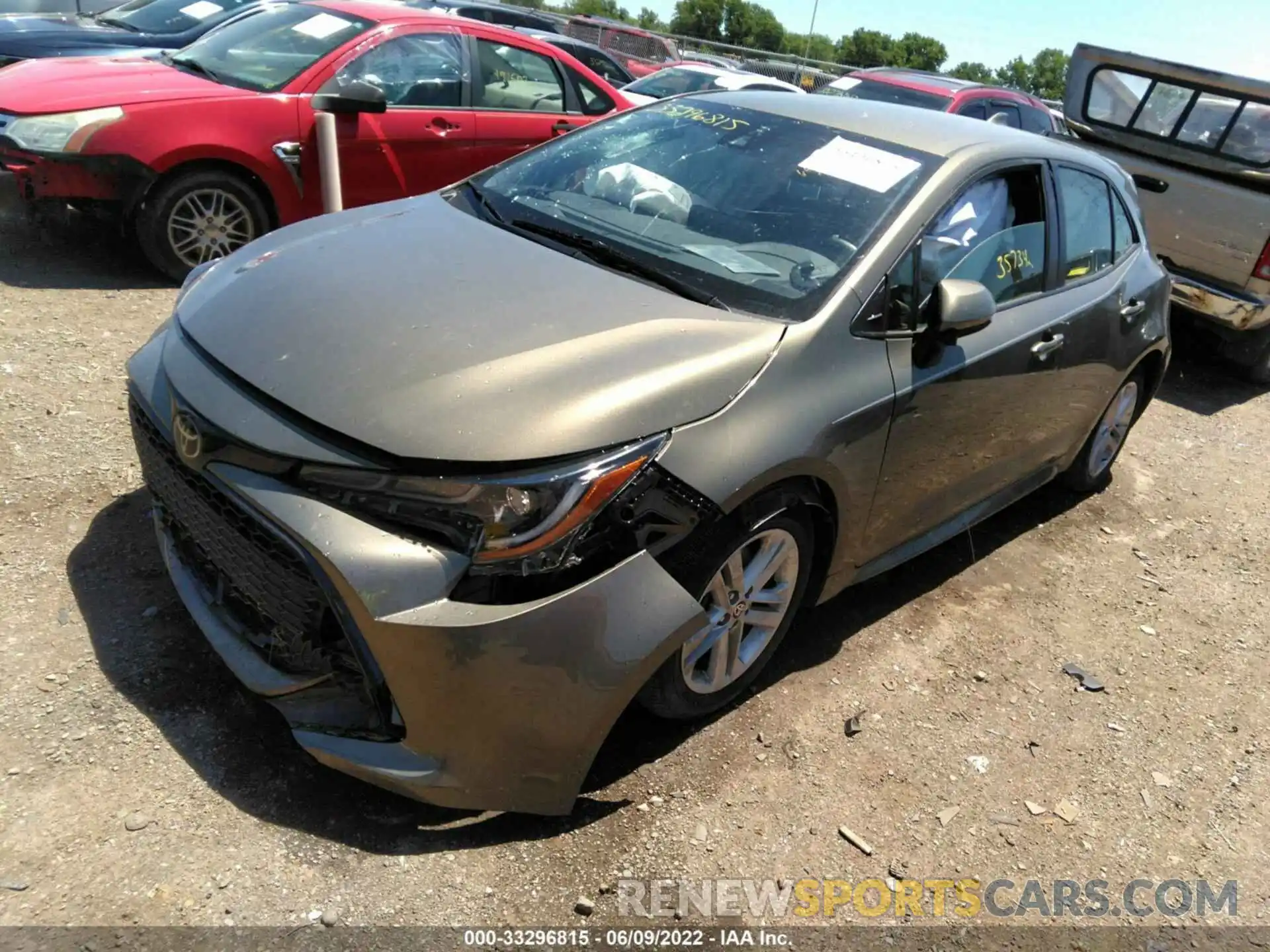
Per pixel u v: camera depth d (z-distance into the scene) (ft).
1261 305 21.04
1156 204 22.34
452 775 7.33
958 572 13.39
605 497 7.26
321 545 6.89
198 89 17.97
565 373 7.70
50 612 9.29
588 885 7.62
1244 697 11.68
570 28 74.64
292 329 8.09
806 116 11.72
